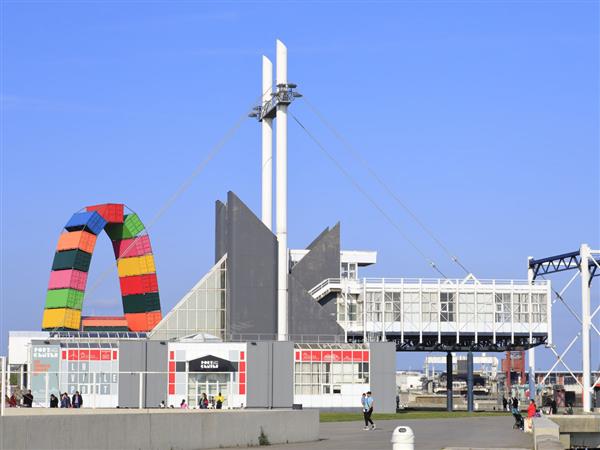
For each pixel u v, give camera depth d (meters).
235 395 100.69
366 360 105.00
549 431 49.34
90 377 97.81
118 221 133.12
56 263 129.38
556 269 121.62
